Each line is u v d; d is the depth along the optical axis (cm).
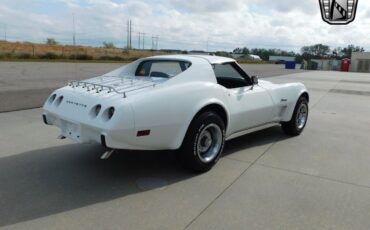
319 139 556
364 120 746
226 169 400
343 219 288
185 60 409
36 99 857
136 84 373
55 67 2131
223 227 270
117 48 5847
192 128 366
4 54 3139
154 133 335
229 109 414
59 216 281
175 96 350
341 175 390
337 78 2406
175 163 415
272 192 338
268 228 270
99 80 423
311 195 333
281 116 536
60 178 362
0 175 365
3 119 628
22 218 277
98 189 337
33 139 501
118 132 308
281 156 456
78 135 344
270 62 6931
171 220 279
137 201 312
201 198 321
